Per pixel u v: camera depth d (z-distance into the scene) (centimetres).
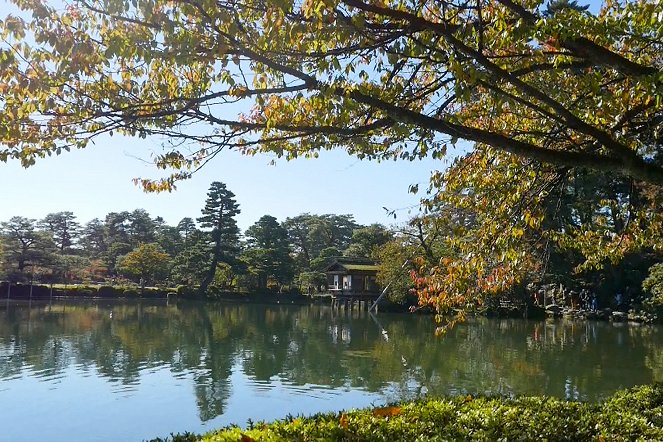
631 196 753
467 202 654
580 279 3612
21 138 369
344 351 2114
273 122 402
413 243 2555
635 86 444
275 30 357
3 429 1109
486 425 597
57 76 346
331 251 6569
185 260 5759
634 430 606
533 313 3528
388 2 405
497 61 479
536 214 582
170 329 2866
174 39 346
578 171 607
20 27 334
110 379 1562
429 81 537
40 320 3206
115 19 350
